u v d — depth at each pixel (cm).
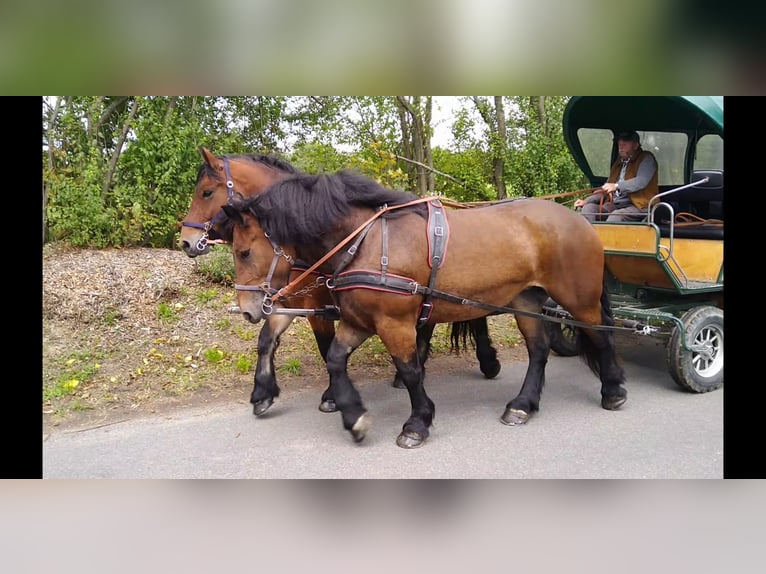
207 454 411
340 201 401
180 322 652
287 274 414
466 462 395
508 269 431
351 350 419
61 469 390
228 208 394
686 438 428
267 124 911
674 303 562
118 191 806
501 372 591
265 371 477
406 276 400
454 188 974
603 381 486
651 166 550
